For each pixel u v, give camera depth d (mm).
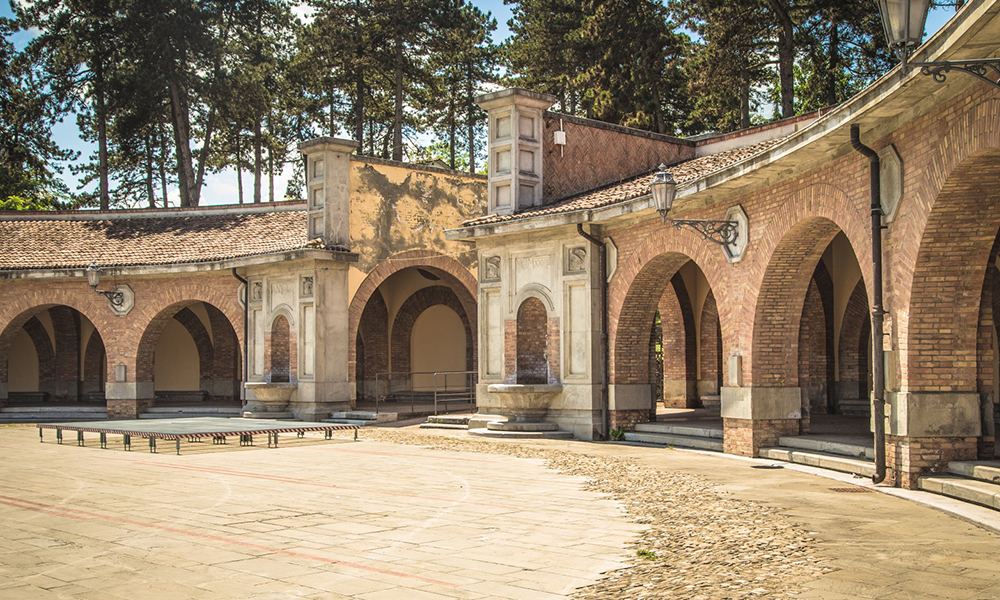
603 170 24375
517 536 9039
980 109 9461
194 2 39438
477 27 43219
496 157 23297
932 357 11328
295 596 6828
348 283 26578
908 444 11398
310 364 26078
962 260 11047
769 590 6727
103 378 34531
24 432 23969
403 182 27812
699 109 40344
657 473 13797
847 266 22062
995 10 7820
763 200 15203
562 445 18828
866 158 12242
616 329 19875
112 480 13648
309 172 26984
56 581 7332
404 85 45406
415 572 7535
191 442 20406
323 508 10867
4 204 50312
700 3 34094
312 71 43469
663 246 18359
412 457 16703
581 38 36750
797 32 33625
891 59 31953
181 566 7824
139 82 38438
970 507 9938
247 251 27656
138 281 28984
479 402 22781
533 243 21594
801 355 16688
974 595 6559
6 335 29922
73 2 39656
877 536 8695
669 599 6539
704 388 26562
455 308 31359
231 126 45125
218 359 34156
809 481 12672
